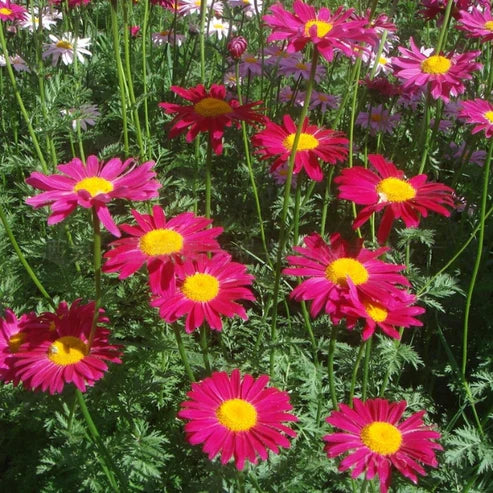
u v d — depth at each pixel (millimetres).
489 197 735
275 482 506
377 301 446
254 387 437
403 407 441
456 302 690
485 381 658
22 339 475
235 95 891
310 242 470
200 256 427
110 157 688
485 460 527
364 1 910
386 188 475
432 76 659
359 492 508
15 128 788
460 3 752
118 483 520
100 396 555
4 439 600
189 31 968
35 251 612
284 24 511
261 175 776
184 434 568
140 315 633
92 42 1085
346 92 593
